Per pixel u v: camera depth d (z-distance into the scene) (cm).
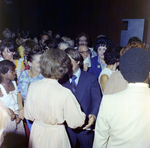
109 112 100
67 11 814
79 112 130
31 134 141
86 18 684
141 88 95
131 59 94
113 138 104
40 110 126
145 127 93
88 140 180
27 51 263
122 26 484
